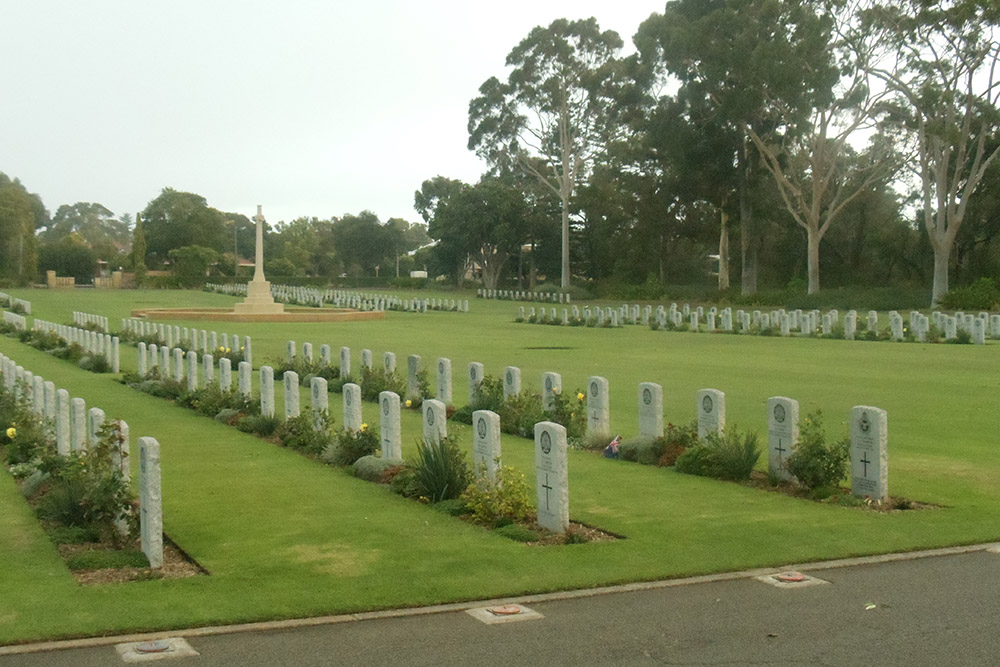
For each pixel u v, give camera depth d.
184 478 12.74
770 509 10.80
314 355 32.69
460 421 17.48
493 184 98.44
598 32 80.44
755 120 61.62
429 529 9.97
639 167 78.38
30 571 8.52
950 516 10.41
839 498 11.11
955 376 25.12
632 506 10.95
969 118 52.78
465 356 32.88
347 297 80.19
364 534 9.77
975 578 8.23
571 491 11.76
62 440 13.36
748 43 55.81
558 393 16.23
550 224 98.75
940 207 55.09
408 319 58.97
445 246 109.38
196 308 67.69
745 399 20.75
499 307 76.56
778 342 38.56
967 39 50.53
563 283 85.69
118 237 192.00
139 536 9.43
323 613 7.46
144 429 17.14
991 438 15.56
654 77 69.06
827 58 53.53
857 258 75.88
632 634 6.95
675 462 13.16
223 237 129.62
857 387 22.84
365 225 136.50
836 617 7.26
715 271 99.12
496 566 8.60
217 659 6.54
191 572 8.55
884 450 11.11
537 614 7.41
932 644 6.68
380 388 20.91
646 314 54.38
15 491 12.04
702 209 78.56
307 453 14.62
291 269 126.06
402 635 6.98
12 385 19.02
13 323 43.38
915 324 38.91
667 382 24.25
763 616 7.30
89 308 66.81
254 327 50.00
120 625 7.14
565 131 82.38
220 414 18.23
